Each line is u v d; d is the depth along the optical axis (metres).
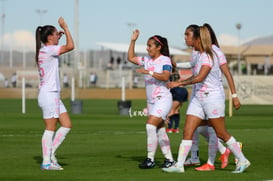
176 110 51.56
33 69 177.00
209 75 27.97
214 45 28.59
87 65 191.00
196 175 27.84
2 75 169.38
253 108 94.50
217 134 28.48
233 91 28.62
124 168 30.06
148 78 30.39
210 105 27.94
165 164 30.53
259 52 185.00
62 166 30.72
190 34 29.03
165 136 30.64
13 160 32.88
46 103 29.38
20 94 143.62
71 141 43.34
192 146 31.27
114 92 139.38
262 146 40.06
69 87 152.00
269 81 79.62
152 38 30.30
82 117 71.19
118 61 178.75
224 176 27.53
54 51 29.09
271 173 28.56
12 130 52.72
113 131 52.12
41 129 53.75
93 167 30.41
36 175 27.64
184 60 178.38
